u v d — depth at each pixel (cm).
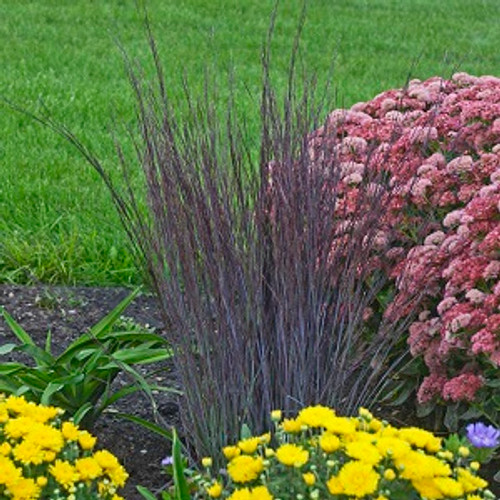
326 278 414
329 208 414
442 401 453
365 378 470
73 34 1384
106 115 983
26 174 802
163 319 409
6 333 572
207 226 400
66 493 339
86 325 589
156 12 1556
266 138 411
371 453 298
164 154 407
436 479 300
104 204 736
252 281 398
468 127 485
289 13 1641
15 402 359
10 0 1580
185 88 424
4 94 1037
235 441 405
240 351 401
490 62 1410
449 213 464
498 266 425
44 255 657
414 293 435
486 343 408
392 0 1855
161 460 448
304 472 316
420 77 1278
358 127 514
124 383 517
